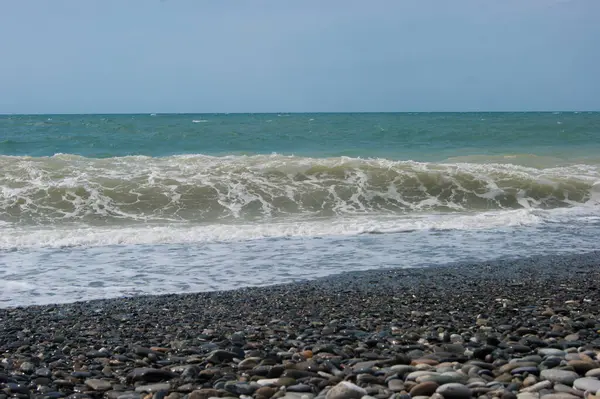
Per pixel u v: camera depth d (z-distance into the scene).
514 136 34.91
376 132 38.12
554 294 7.43
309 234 12.55
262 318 6.22
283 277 8.98
